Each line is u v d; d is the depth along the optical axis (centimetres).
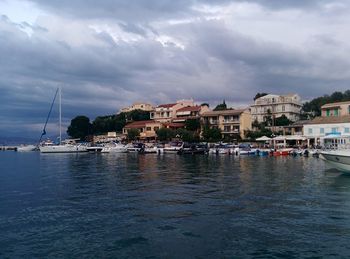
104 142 12988
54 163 6234
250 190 2694
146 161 6544
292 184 3012
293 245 1387
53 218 1825
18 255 1308
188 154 8919
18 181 3409
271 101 13238
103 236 1519
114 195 2508
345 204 2125
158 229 1609
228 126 11506
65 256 1297
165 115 13825
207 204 2148
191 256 1290
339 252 1313
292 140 9575
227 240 1452
